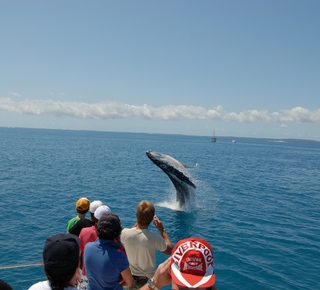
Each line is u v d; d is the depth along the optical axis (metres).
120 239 6.65
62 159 59.69
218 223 18.41
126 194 27.38
